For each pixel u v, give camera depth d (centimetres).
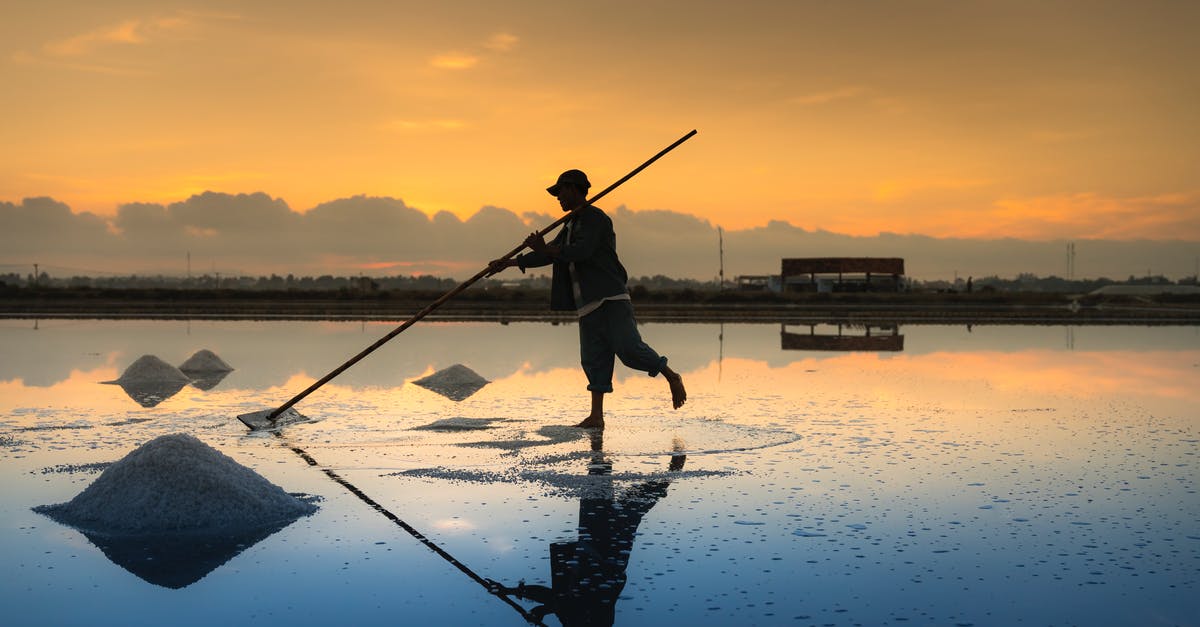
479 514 286
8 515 287
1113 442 429
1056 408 558
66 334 1341
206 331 1448
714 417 520
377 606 201
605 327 503
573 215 514
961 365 880
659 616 195
